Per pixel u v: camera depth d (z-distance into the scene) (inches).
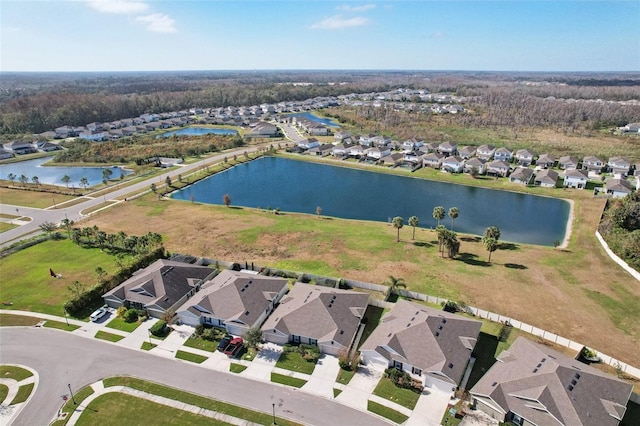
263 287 2239.2
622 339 1931.6
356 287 2410.2
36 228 3403.1
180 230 3341.5
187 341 1939.0
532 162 5388.8
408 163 5551.2
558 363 1571.1
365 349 1774.1
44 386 1658.5
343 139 6963.6
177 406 1552.7
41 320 2103.8
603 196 4089.6
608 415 1396.4
